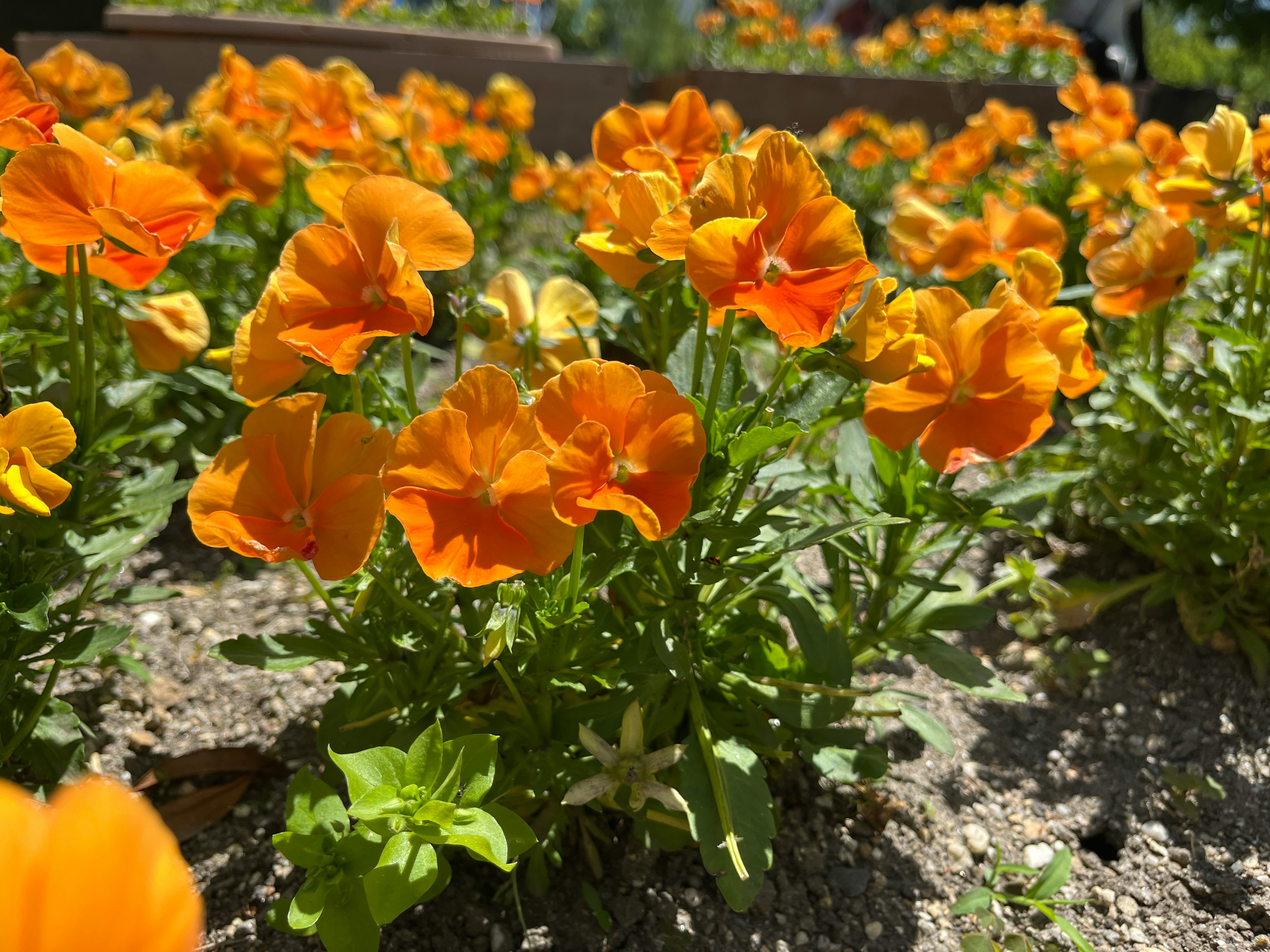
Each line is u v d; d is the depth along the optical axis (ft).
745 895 0.81
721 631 0.96
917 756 1.19
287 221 1.72
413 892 0.69
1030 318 0.86
